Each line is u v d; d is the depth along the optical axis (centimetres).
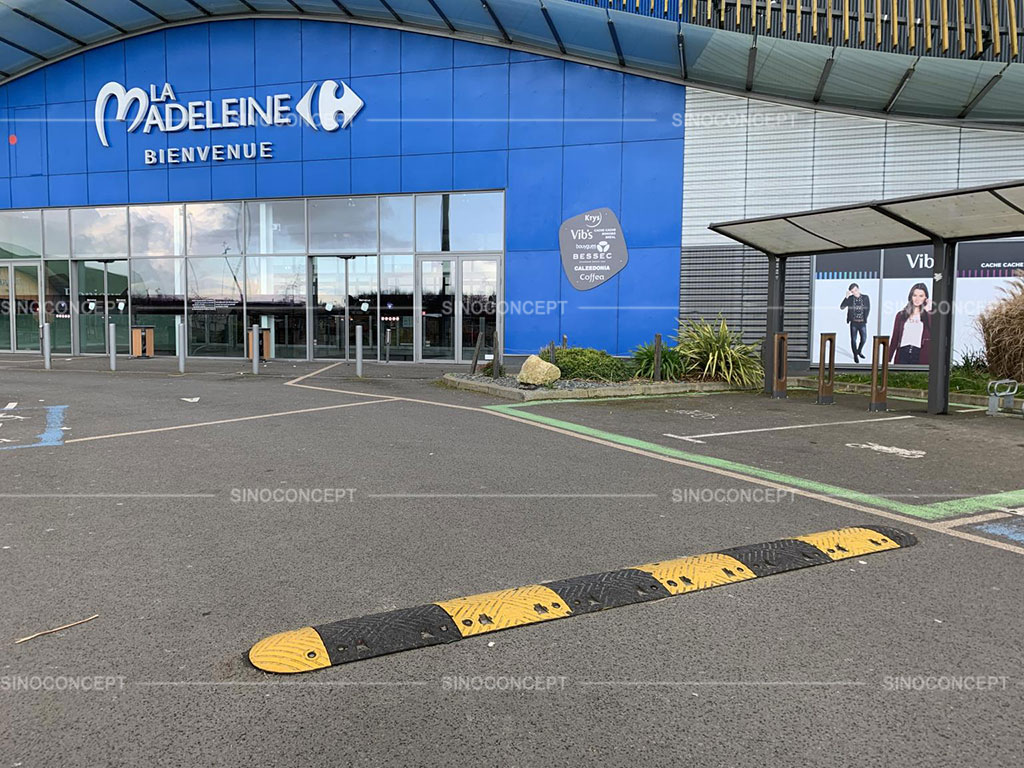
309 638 314
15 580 379
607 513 506
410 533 459
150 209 1861
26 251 1942
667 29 1332
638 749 241
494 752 239
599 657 304
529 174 1591
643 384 1236
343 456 682
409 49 1639
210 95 1764
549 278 1594
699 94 1502
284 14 1694
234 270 1816
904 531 468
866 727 254
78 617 336
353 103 1677
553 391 1128
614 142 1545
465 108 1617
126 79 1817
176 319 1862
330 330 1762
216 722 255
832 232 1042
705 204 1510
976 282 1414
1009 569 403
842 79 1357
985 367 1322
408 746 242
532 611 344
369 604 352
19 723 253
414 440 767
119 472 612
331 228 1742
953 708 266
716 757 237
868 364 1473
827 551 427
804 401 1133
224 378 1405
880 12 1234
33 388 1210
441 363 1691
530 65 1577
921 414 994
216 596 361
